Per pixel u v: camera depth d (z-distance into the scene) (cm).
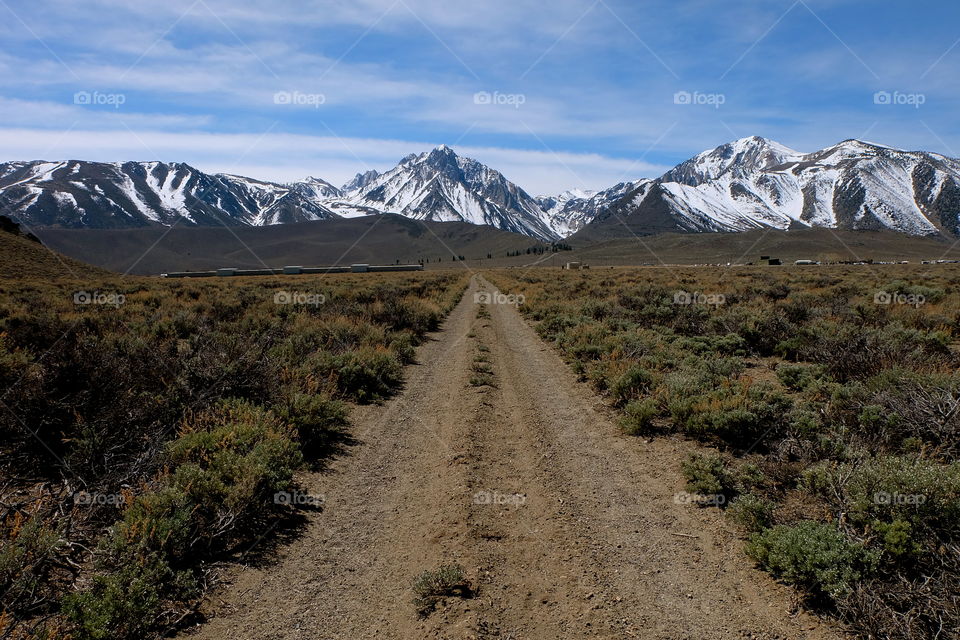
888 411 752
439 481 690
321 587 471
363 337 1506
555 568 495
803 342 1335
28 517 509
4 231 6238
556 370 1352
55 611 413
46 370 662
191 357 885
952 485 470
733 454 749
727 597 450
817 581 439
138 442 655
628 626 417
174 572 468
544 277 6006
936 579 412
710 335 1552
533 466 734
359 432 883
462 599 447
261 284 4228
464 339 1858
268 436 703
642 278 4659
